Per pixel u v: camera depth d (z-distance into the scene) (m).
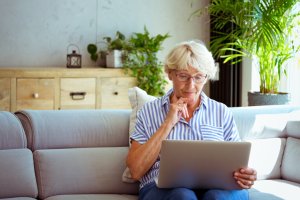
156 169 2.52
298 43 4.08
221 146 2.22
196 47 2.54
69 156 2.69
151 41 4.57
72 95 4.32
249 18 3.98
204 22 5.13
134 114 2.85
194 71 2.53
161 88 4.56
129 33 4.91
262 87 3.94
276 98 3.81
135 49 4.51
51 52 4.71
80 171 2.68
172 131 2.57
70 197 2.55
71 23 4.74
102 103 4.42
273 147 3.10
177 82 2.56
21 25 4.61
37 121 2.72
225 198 2.30
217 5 4.12
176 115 2.54
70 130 2.77
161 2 4.99
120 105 4.47
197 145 2.21
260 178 3.04
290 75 4.29
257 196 2.69
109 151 2.77
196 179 2.31
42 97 4.24
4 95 4.14
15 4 4.58
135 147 2.58
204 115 2.63
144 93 2.91
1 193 2.51
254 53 3.99
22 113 2.79
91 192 2.68
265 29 3.71
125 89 4.47
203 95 2.67
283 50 3.85
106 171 2.71
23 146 2.66
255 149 3.05
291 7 3.83
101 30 4.82
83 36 4.78
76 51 4.77
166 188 2.36
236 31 4.32
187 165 2.25
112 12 4.84
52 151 2.69
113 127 2.84
